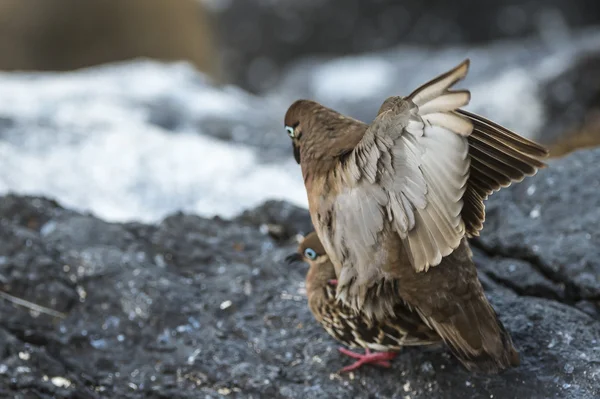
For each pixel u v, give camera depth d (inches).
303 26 1179.9
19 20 1387.8
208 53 1331.2
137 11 1391.5
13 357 363.6
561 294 384.2
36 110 721.0
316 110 324.2
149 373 362.9
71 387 355.6
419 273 305.1
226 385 353.1
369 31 1178.6
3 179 583.2
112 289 394.3
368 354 348.2
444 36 1175.0
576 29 1167.6
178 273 415.8
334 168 297.4
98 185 588.4
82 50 1403.8
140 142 639.8
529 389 326.3
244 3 1182.3
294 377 352.2
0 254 408.2
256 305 386.3
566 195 413.7
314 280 343.3
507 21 1170.6
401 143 264.2
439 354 344.5
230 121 740.0
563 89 933.8
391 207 286.4
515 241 403.2
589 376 327.9
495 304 363.6
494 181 295.0
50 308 391.9
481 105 943.0
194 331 378.0
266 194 581.6
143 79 824.9
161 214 561.0
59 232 432.1
